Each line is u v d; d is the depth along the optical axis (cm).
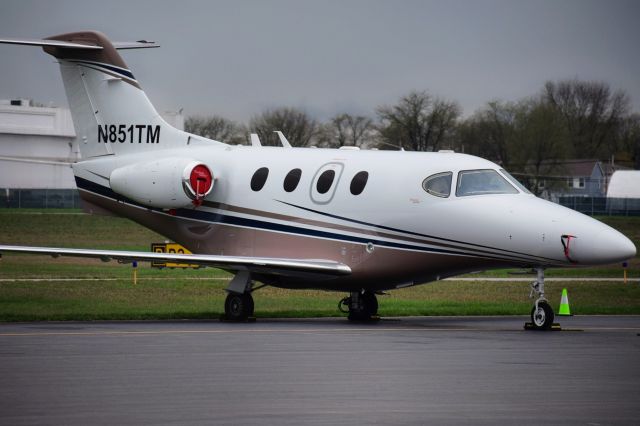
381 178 6638
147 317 6912
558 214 6062
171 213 7550
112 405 3284
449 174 6431
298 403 3334
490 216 6188
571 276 12875
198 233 7450
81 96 7856
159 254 6488
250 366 4172
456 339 5322
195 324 6419
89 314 6912
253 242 7162
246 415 3133
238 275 6800
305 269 6700
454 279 11919
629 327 6328
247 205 7181
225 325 6316
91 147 7862
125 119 7725
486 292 10069
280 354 4578
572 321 6956
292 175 7038
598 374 4012
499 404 3338
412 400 3403
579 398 3459
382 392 3553
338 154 6981
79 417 3089
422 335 5562
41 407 3244
